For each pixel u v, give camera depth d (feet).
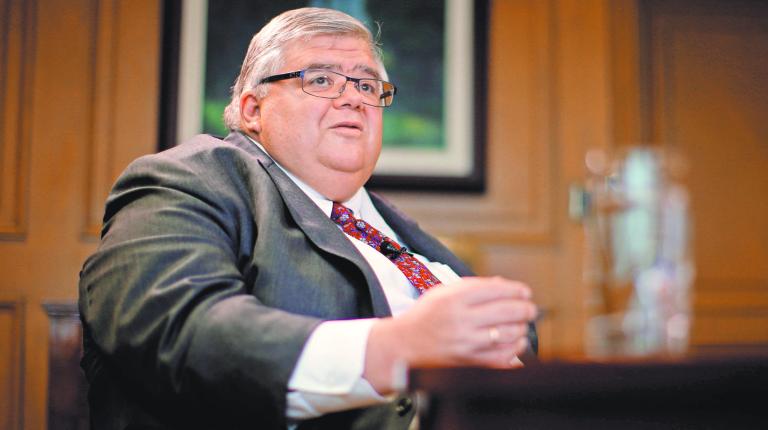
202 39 20.59
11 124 19.45
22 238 19.29
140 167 9.85
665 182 13.62
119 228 8.98
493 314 6.77
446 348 6.79
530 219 21.84
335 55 11.10
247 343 7.44
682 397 5.30
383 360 7.14
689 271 13.35
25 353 18.99
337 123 10.87
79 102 19.85
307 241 9.55
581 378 5.31
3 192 19.30
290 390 7.38
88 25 20.04
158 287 8.08
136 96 20.15
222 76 20.61
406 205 21.42
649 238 13.11
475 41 21.93
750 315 23.53
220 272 8.35
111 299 8.29
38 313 19.16
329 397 7.34
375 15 21.63
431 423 5.85
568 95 22.22
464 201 21.65
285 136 10.89
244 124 11.49
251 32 20.83
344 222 10.92
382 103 11.86
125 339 7.97
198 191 9.43
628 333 12.34
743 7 24.35
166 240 8.59
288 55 11.09
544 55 22.22
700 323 23.27
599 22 22.52
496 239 21.57
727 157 23.88
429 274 10.78
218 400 7.63
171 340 7.76
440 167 21.65
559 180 21.97
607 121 22.26
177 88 20.36
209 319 7.68
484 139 21.75
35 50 19.74
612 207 13.56
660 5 23.97
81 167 19.71
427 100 21.74
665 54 23.86
